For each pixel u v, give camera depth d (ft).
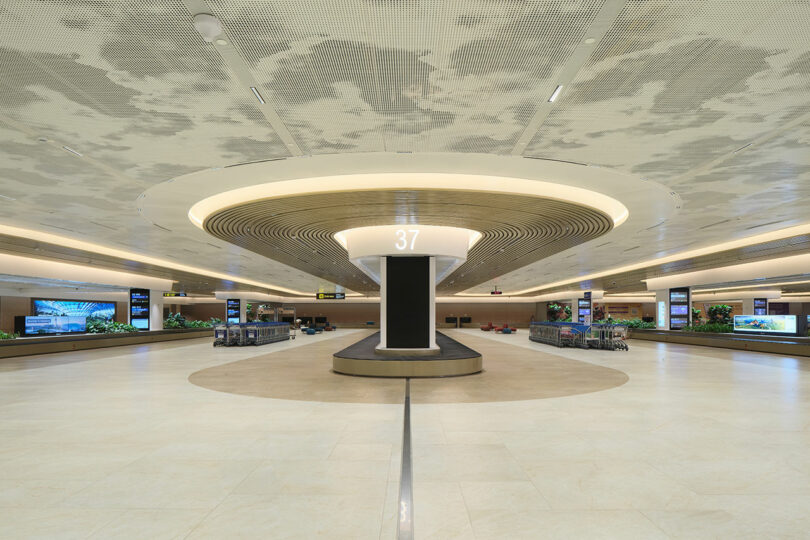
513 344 89.45
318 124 20.33
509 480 15.83
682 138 21.99
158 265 78.74
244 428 23.07
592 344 78.79
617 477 16.12
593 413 26.50
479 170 28.02
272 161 25.72
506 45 14.37
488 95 17.62
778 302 151.23
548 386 36.50
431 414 26.25
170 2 12.34
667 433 22.02
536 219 38.70
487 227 43.11
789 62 15.26
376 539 11.69
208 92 17.44
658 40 14.08
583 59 15.11
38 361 57.21
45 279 72.28
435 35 13.89
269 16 12.99
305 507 13.62
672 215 40.50
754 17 12.92
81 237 52.65
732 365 52.03
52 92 17.46
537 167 27.14
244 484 15.47
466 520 12.80
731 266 78.23
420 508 13.58
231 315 145.07
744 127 20.66
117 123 20.33
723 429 22.80
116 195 33.78
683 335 89.92
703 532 12.15
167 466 17.34
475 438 21.15
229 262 76.13
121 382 38.99
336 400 30.60
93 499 14.25
